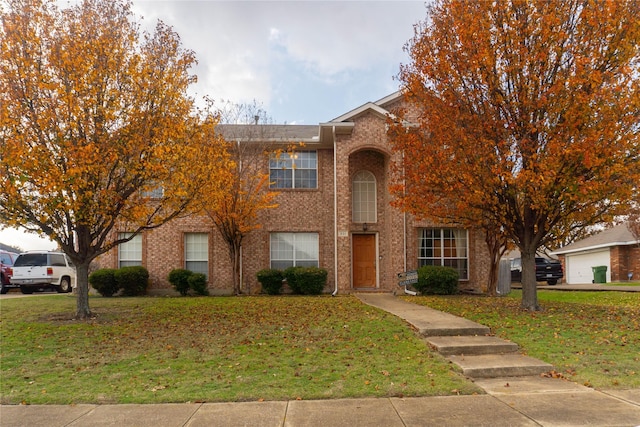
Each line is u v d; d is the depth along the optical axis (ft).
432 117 37.55
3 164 29.76
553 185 33.73
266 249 60.64
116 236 59.62
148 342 28.37
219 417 16.76
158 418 16.72
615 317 35.76
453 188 36.65
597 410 17.26
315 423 16.17
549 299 53.21
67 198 32.73
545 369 22.58
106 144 33.68
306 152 62.80
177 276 57.00
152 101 35.96
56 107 32.53
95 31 34.96
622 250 91.76
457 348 25.61
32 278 66.90
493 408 17.54
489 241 55.67
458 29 35.55
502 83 36.11
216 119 39.04
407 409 17.46
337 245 57.06
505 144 34.50
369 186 62.49
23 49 32.48
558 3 33.96
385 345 26.71
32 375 21.94
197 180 36.68
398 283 56.29
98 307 44.16
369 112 58.49
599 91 31.40
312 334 29.73
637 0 31.73
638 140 31.99
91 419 16.70
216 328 32.35
